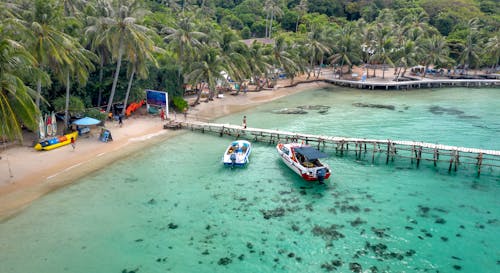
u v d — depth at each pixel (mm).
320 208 26219
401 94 72750
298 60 77312
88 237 22266
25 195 26953
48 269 19344
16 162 31984
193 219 24625
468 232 23109
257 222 24312
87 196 27359
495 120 50469
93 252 20859
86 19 45969
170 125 44969
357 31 98750
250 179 31203
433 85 82500
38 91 33594
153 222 24141
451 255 20797
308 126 47031
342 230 23359
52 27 32719
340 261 20266
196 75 52000
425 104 62000
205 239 22328
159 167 33281
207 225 23891
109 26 40469
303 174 30125
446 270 19500
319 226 23812
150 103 49750
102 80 46719
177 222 24219
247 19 119625
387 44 85125
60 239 21969
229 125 44000
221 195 28172
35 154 34094
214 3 128500
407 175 32219
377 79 87625
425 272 19344
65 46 33438
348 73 96250
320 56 88062
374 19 131750
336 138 37906
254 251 21172
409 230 23359
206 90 68250
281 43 73750
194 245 21719
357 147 39719
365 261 20266
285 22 122375
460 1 132875
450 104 62094
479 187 29656
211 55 52406
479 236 22641
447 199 27609
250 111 56094
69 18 38281
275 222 24312
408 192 28844
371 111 56250
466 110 57188
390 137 42250
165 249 21297
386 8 131625
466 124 48281
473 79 85312
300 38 93125
